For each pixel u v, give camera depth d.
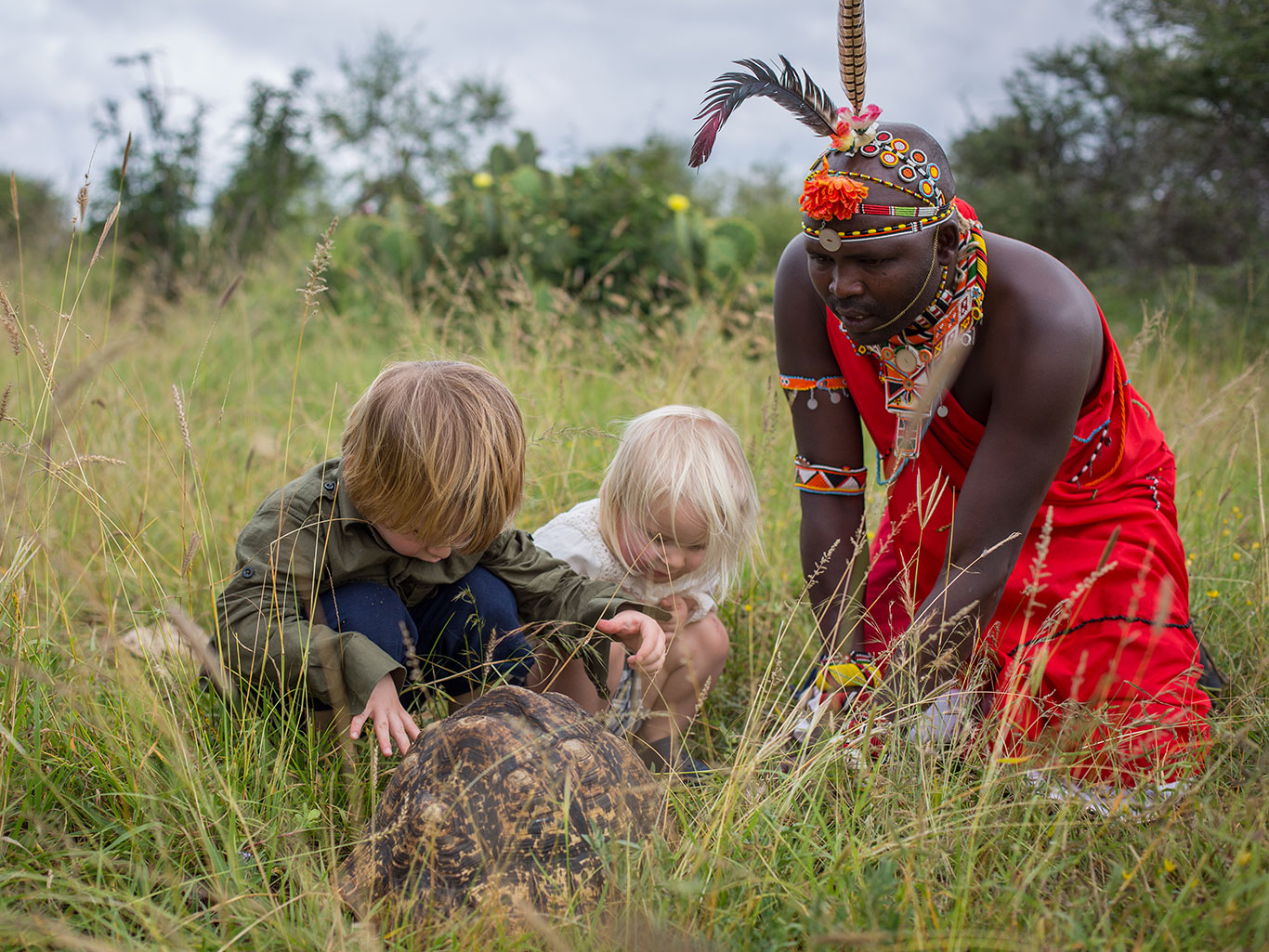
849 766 1.95
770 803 1.78
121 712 1.84
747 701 2.45
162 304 6.28
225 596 1.99
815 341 2.26
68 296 7.01
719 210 19.50
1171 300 4.11
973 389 2.12
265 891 1.60
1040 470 2.01
